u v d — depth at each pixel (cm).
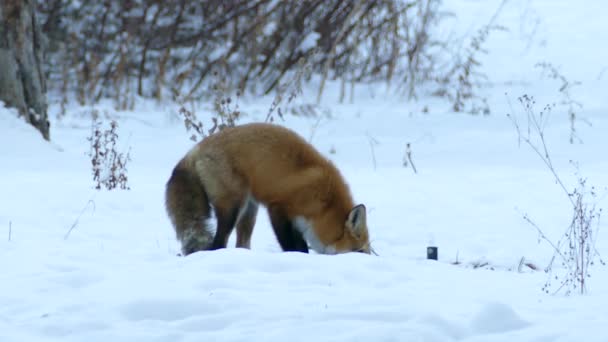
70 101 3036
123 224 1486
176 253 1281
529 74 3158
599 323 810
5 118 2181
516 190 1805
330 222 1283
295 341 774
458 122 2539
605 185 1817
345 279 1002
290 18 3147
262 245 1421
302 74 2675
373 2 3061
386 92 3061
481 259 1327
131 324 837
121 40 3084
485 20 3909
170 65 3269
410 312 845
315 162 1297
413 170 2089
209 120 2661
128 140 2377
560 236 1455
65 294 930
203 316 846
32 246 1211
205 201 1283
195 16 3288
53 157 2116
